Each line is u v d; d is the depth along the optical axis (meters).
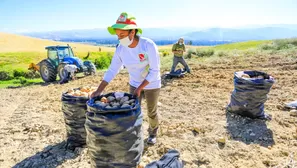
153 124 4.14
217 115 5.48
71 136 4.14
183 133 4.60
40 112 6.67
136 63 3.53
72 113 3.98
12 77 17.91
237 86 5.09
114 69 3.65
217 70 11.43
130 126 2.90
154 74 3.45
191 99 6.95
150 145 4.18
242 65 12.26
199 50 19.55
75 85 10.86
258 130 4.57
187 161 3.65
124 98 3.18
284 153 3.81
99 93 3.51
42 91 10.23
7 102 8.52
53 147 4.34
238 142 4.16
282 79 8.75
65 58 12.93
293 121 4.92
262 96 4.89
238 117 5.20
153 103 3.85
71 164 3.78
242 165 3.55
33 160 3.95
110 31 3.43
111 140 2.87
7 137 4.95
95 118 2.85
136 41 3.37
